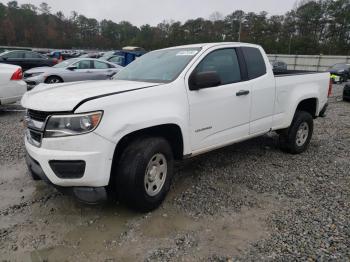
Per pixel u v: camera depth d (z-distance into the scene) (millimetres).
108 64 13539
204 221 3299
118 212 3451
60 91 3305
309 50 74438
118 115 3029
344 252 2754
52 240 2941
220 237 3018
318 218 3342
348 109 10898
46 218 3314
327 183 4293
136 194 3209
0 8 90688
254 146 5961
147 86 3412
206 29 87750
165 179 3559
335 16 80875
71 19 105062
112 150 3000
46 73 11805
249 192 3996
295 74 5367
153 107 3307
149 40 91188
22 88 8281
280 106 5008
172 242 2932
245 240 2969
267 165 4961
